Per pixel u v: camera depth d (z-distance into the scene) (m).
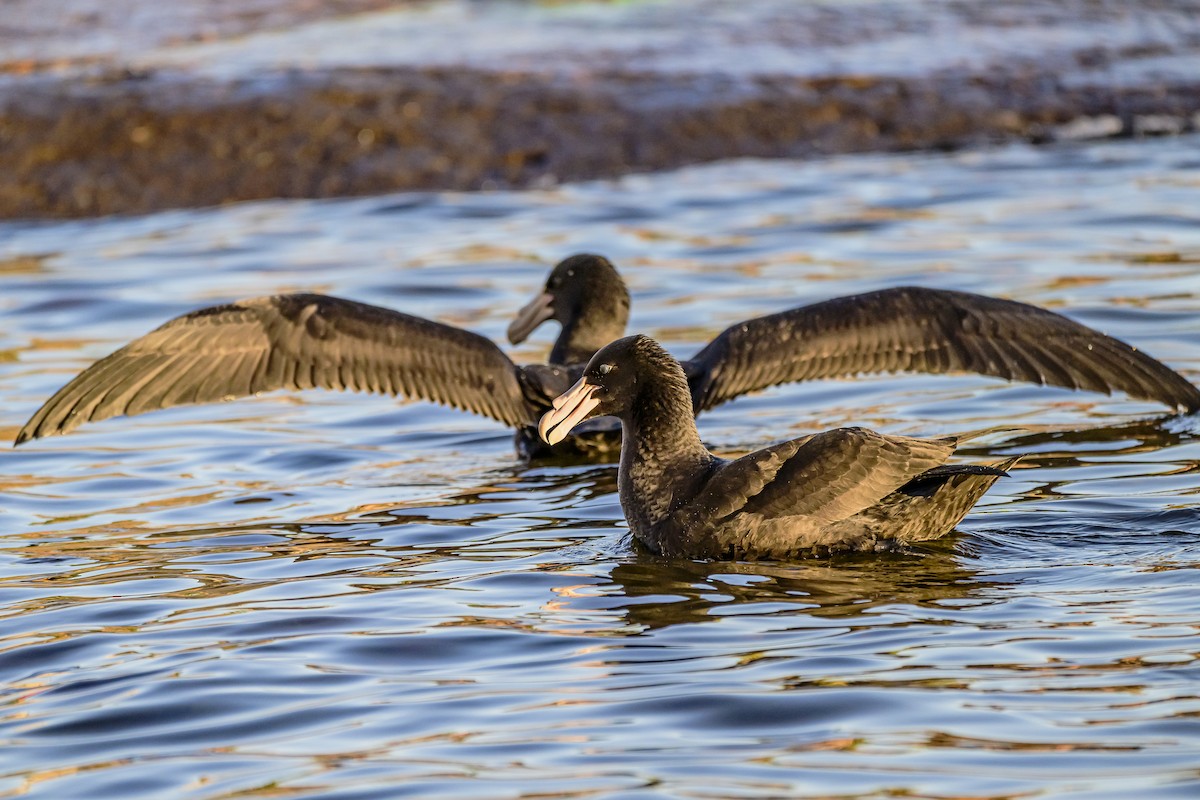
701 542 11.64
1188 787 7.58
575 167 26.53
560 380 14.48
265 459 15.06
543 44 30.88
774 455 11.67
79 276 21.83
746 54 30.22
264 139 26.78
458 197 25.70
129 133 26.84
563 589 11.03
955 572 11.02
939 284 19.38
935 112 27.94
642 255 21.80
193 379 13.12
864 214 23.28
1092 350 13.60
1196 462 13.40
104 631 10.47
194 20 33.56
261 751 8.47
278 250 22.89
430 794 7.84
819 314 14.13
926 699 8.73
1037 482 13.12
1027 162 26.05
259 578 11.52
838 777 7.85
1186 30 31.17
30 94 27.72
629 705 8.85
